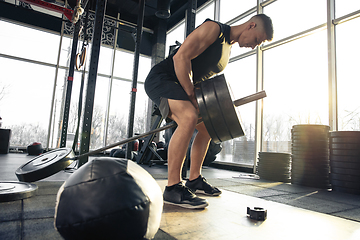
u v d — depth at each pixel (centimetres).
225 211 125
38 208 116
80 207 55
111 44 746
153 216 62
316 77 373
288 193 212
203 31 135
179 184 136
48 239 78
